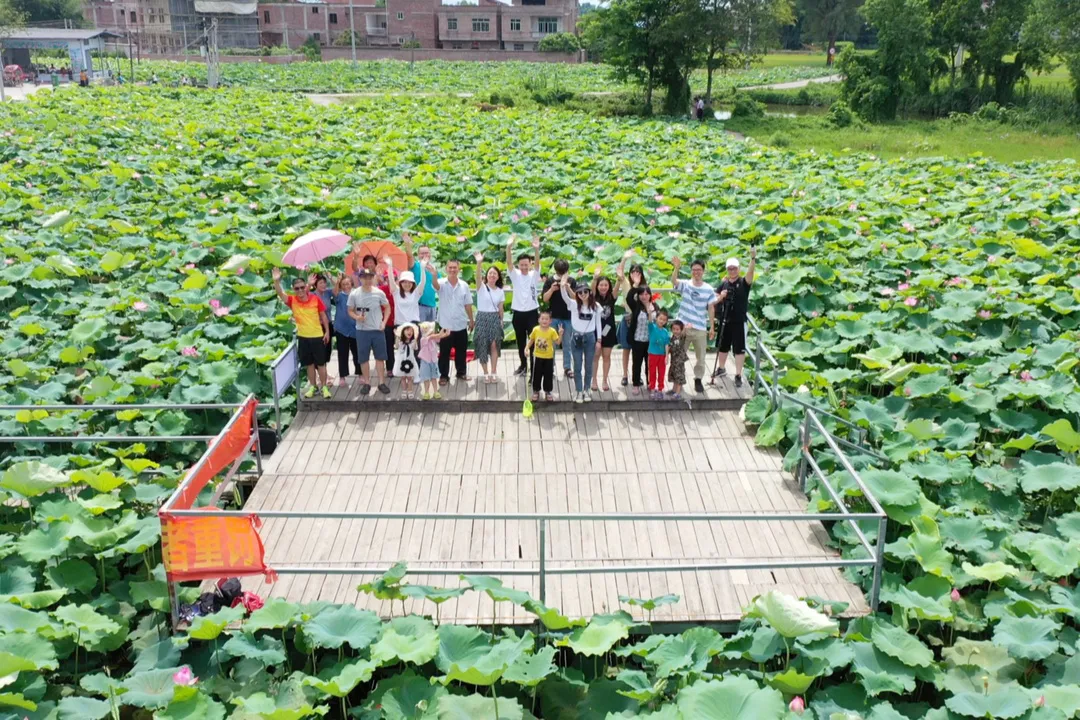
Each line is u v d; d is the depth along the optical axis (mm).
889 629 8211
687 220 21250
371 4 99125
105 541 9047
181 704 7215
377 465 11000
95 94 47312
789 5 54531
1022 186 25625
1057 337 15406
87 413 12188
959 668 8000
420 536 9609
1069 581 9242
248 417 10578
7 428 11938
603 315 12055
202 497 10492
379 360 12375
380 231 20266
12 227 21000
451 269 12164
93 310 15594
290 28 97062
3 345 14305
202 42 91125
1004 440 12438
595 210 21672
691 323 12172
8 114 37250
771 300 16234
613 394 12398
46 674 8164
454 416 12180
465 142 34062
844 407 12602
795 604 7570
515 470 10898
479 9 95750
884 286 17531
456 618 8453
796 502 10297
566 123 41375
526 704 7871
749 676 7855
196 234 19484
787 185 25750
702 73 82375
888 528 9945
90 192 24266
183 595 8750
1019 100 54531
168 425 11898
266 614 7965
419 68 77938
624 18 52969
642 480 10703
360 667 7449
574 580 8945
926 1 54781
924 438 11414
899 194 24531
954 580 8883
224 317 14984
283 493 10383
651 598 8656
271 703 7242
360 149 30938
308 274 17656
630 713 7492
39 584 9203
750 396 12398
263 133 34344
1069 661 7961
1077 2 48688
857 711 7559
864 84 52625
